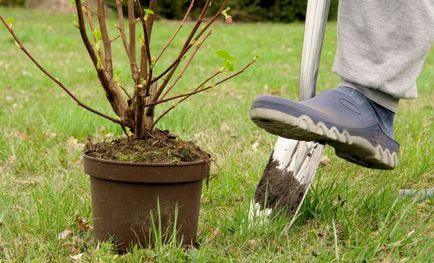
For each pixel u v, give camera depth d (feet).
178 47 42.50
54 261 8.27
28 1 68.59
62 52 38.42
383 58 8.48
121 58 35.78
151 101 8.59
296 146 9.49
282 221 8.91
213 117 18.07
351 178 11.65
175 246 8.07
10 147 14.40
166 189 8.13
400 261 7.86
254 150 14.08
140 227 8.16
